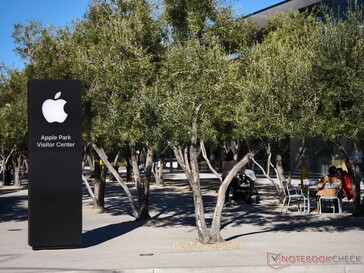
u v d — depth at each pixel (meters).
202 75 11.30
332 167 18.22
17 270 9.50
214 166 52.91
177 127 11.30
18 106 25.70
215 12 12.14
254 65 11.84
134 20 13.93
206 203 22.47
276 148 21.64
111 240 13.14
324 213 18.30
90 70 14.64
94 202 20.25
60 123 11.52
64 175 11.61
